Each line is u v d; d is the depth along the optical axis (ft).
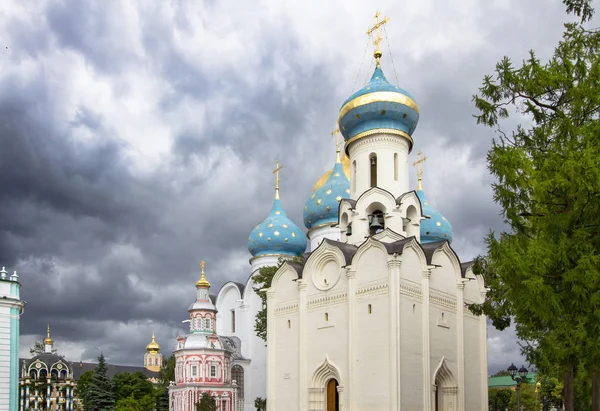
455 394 154.20
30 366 409.90
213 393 284.00
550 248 78.07
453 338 158.40
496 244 82.38
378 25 188.55
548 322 81.35
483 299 170.71
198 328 303.48
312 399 156.25
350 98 178.50
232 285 314.14
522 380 139.23
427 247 159.43
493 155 86.94
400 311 143.02
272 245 288.51
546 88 86.69
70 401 368.27
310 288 163.53
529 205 86.02
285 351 167.53
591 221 77.15
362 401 144.05
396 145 174.09
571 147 81.10
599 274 73.20
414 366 144.05
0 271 208.03
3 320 202.80
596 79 81.97
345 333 151.94
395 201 164.55
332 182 254.47
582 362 77.71
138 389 341.41
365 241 151.84
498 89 90.43
